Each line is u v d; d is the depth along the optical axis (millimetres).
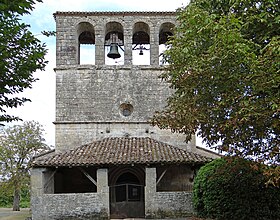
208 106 11875
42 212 20234
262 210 17078
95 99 24047
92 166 20844
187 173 23078
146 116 23969
